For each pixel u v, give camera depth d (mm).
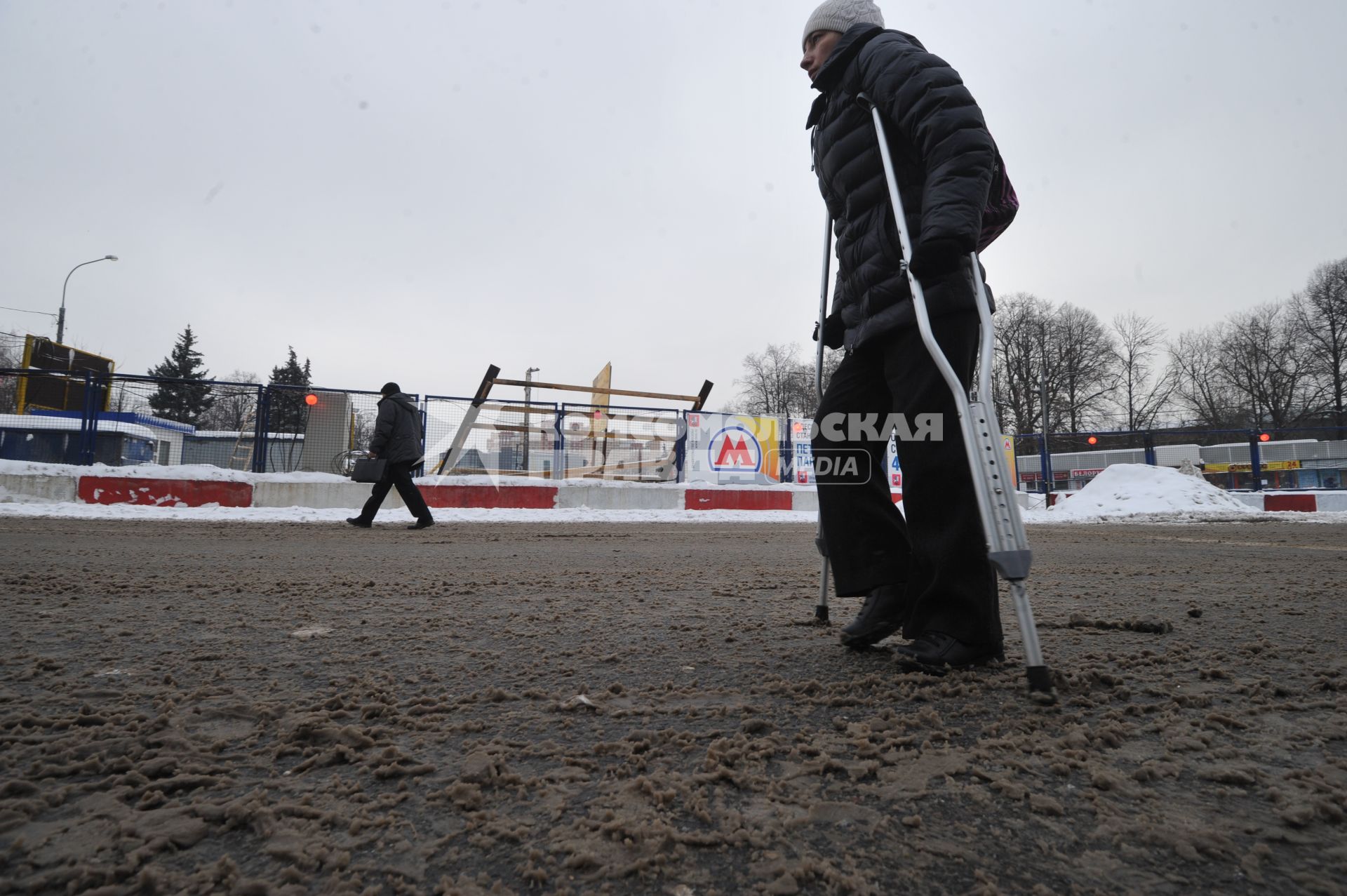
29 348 20031
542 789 1062
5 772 1073
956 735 1293
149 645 2027
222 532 8016
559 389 16766
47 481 12086
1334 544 8195
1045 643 2150
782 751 1218
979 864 855
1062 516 17109
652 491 15688
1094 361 55594
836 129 2117
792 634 2271
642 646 2080
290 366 68812
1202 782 1096
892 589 2053
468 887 798
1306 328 50062
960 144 1747
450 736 1289
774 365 64875
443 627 2377
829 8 2205
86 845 867
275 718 1362
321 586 3414
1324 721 1396
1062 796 1044
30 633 2166
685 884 812
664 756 1201
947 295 1870
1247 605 3000
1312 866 847
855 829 947
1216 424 53938
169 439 14578
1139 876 828
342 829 930
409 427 9438
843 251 2148
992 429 1613
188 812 956
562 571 4344
